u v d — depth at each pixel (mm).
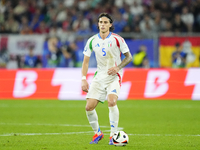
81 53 63188
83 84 23125
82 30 74875
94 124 23047
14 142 23844
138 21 75375
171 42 62219
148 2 83000
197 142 23891
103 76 22812
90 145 22469
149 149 21156
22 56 62938
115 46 22766
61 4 82000
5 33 75688
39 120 35469
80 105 47625
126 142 21797
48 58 62906
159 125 32219
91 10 80938
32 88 54250
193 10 78875
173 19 76188
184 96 52625
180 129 29922
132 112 41312
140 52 62156
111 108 22219
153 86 53000
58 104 48625
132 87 53156
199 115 38750
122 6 80875
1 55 62875
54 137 26031
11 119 36156
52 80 54094
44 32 77188
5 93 54406
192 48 62219
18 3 83125
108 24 22719
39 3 83812
